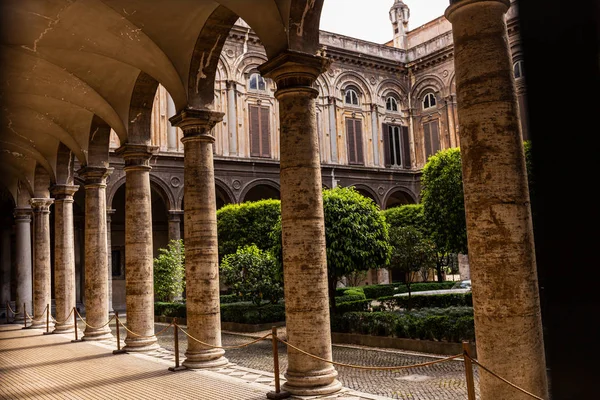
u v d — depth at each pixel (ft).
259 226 85.05
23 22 36.81
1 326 76.84
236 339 56.49
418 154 131.03
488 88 18.48
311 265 27.53
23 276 82.53
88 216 54.75
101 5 35.17
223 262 68.59
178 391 30.01
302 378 26.81
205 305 36.47
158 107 98.94
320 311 27.50
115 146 95.25
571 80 7.59
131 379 34.06
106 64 43.93
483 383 17.87
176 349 36.29
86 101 48.96
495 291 17.76
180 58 37.22
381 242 55.16
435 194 62.80
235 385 30.94
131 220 45.73
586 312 7.50
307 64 28.14
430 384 31.48
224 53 106.42
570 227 7.61
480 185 18.34
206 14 34.73
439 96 126.52
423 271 105.60
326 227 53.72
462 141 19.08
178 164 99.76
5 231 100.07
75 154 58.85
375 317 48.34
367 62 125.80
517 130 18.57
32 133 60.03
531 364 17.39
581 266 7.52
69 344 53.31
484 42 18.71
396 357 41.09
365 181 122.42
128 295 45.93
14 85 47.24
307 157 28.19
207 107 37.76
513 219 17.95
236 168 104.99
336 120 120.47
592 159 7.46
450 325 40.93
